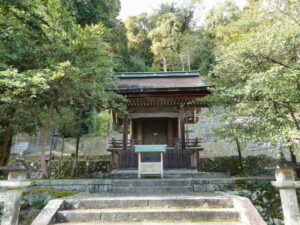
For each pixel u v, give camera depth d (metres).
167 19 31.86
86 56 6.32
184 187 5.32
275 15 5.85
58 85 5.91
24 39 6.30
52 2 6.32
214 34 27.94
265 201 5.02
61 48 5.89
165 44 29.27
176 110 9.39
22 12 6.38
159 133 11.46
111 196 4.44
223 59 5.95
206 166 10.38
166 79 10.97
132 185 5.53
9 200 3.24
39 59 6.39
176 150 8.55
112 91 7.74
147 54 32.28
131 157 8.49
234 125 5.66
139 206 3.83
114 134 18.19
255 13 6.72
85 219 3.40
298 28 4.42
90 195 4.67
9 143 8.45
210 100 6.46
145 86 9.29
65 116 9.37
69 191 5.25
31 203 4.91
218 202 3.84
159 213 3.43
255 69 5.33
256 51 4.80
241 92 4.97
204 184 5.43
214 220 3.35
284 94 4.41
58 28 6.24
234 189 5.29
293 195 3.10
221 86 6.24
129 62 25.12
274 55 4.97
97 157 12.53
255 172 9.09
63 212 3.43
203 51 28.91
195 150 8.50
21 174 3.42
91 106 8.17
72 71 5.45
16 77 4.94
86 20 12.90
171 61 29.66
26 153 13.50
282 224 4.64
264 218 4.82
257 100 5.43
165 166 8.34
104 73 6.48
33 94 5.34
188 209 3.58
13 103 5.61
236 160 10.10
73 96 6.68
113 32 20.08
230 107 6.22
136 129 11.49
